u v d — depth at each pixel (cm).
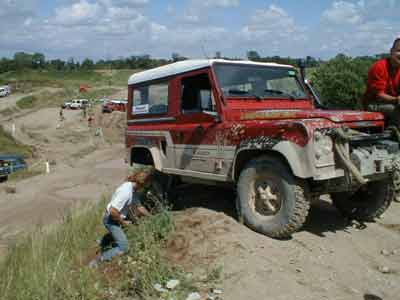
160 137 702
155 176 696
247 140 550
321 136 491
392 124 618
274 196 532
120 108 6050
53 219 1202
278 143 511
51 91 8812
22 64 15250
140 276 464
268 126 524
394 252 548
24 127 4856
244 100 615
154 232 566
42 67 15850
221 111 591
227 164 583
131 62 15362
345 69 1498
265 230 537
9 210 1416
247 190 558
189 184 797
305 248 526
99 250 618
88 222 742
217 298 426
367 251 548
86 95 8675
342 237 574
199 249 518
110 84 10838
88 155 3206
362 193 633
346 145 505
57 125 5038
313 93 719
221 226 561
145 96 743
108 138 4222
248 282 446
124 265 518
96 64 15862
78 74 13475
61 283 473
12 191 1814
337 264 500
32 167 2644
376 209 618
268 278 455
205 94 621
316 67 1577
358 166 507
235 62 634
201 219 593
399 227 628
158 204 667
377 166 523
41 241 626
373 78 633
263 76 657
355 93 1453
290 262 491
